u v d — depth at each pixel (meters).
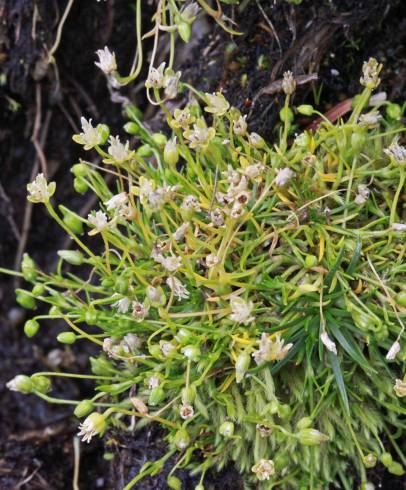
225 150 0.26
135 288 0.25
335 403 0.25
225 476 0.26
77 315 0.25
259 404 0.25
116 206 0.24
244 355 0.23
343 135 0.25
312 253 0.25
